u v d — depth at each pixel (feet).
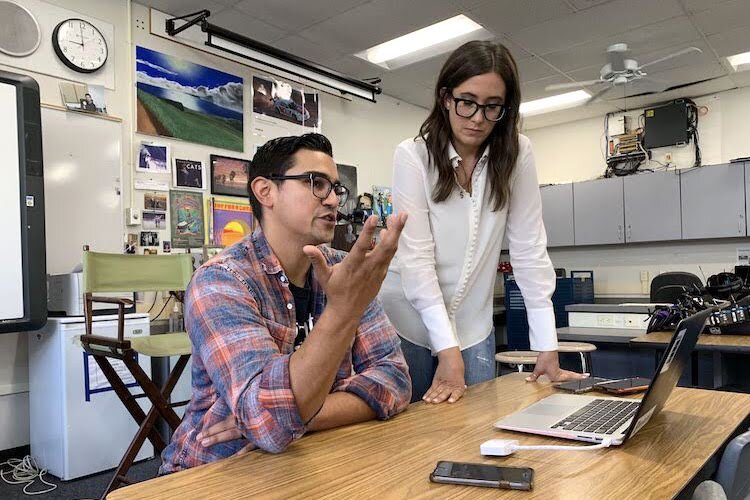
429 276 4.66
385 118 19.85
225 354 2.82
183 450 3.20
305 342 2.61
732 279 10.09
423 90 19.38
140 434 7.59
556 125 23.02
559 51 15.87
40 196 9.70
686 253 19.58
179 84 13.48
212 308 3.00
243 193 14.74
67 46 11.43
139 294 12.27
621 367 11.25
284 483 2.37
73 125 11.44
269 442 2.57
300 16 13.56
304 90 16.87
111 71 12.20
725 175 17.88
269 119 15.74
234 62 14.82
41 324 9.56
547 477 2.37
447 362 4.37
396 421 3.41
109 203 11.91
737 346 7.84
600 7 13.29
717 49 15.78
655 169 20.43
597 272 21.30
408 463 2.61
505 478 2.29
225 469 2.55
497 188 4.70
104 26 12.11
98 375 9.87
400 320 5.19
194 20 12.67
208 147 14.08
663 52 15.93
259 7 13.09
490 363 5.36
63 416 9.50
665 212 18.92
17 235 9.44
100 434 9.86
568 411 3.38
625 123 21.21
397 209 4.78
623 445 2.79
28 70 10.95
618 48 14.90
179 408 10.99
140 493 2.27
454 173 4.66
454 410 3.67
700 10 13.47
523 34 14.71
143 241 12.53
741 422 3.26
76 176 11.43
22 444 10.73
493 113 4.25
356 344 3.82
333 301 2.49
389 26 14.14
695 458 2.59
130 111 12.48
